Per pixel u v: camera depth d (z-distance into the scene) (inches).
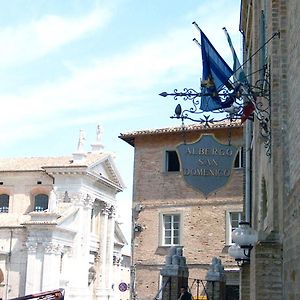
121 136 1448.1
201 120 445.4
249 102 442.0
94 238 2519.7
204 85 445.7
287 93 392.2
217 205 1364.4
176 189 1402.6
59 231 2156.7
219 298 880.3
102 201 2573.8
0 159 2559.1
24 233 2114.9
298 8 344.5
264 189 499.5
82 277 2313.0
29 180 2442.2
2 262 2097.7
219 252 1348.4
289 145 376.2
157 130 1411.2
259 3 570.9
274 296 371.2
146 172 1432.1
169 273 780.0
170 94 440.5
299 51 338.3
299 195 313.1
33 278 2068.2
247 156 737.0
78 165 2357.3
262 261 376.2
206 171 625.9
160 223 1401.3
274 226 386.9
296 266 316.8
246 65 714.8
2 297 2066.9
